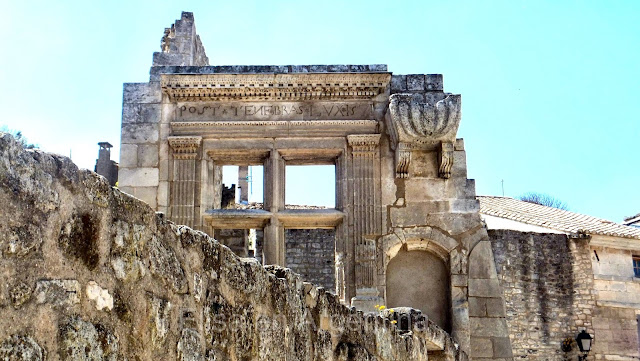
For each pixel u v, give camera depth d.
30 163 3.92
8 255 3.73
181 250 5.52
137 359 4.81
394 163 17.92
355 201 17.77
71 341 4.14
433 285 17.78
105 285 4.54
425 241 17.59
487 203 26.73
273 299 6.94
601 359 21.22
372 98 18.36
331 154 18.23
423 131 17.23
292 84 18.06
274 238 17.73
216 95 18.23
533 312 20.88
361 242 17.56
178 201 17.78
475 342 17.02
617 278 22.14
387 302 17.66
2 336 3.64
